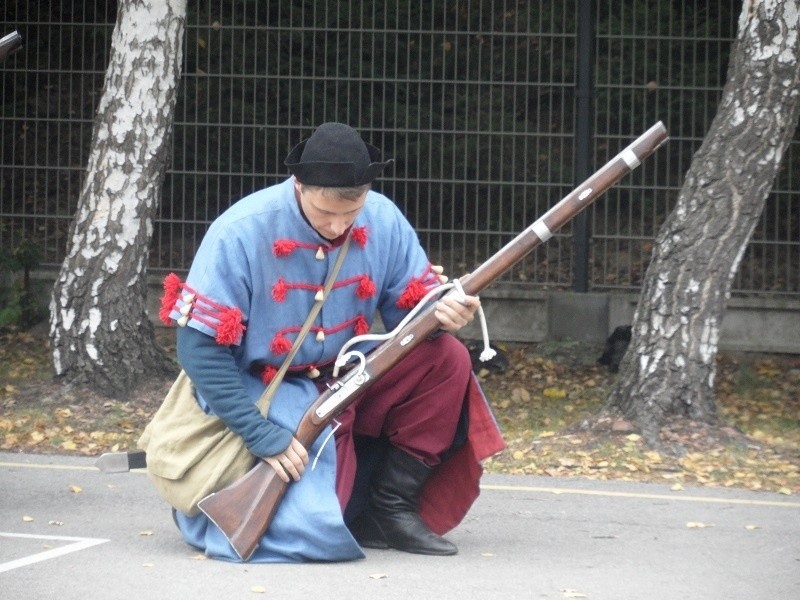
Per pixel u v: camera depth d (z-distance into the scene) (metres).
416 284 7.81
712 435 12.17
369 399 7.79
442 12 20.20
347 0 20.66
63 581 7.20
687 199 12.63
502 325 18.19
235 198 19.44
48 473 10.94
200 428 7.61
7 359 16.92
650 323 12.54
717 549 8.44
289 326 7.55
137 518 9.11
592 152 18.33
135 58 14.10
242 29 19.05
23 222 18.89
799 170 19.45
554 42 19.12
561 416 14.61
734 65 12.74
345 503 7.71
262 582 7.15
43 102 21.03
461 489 8.02
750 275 18.11
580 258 18.19
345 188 7.11
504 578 7.44
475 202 18.80
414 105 20.72
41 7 20.20
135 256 14.13
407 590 7.08
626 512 9.69
